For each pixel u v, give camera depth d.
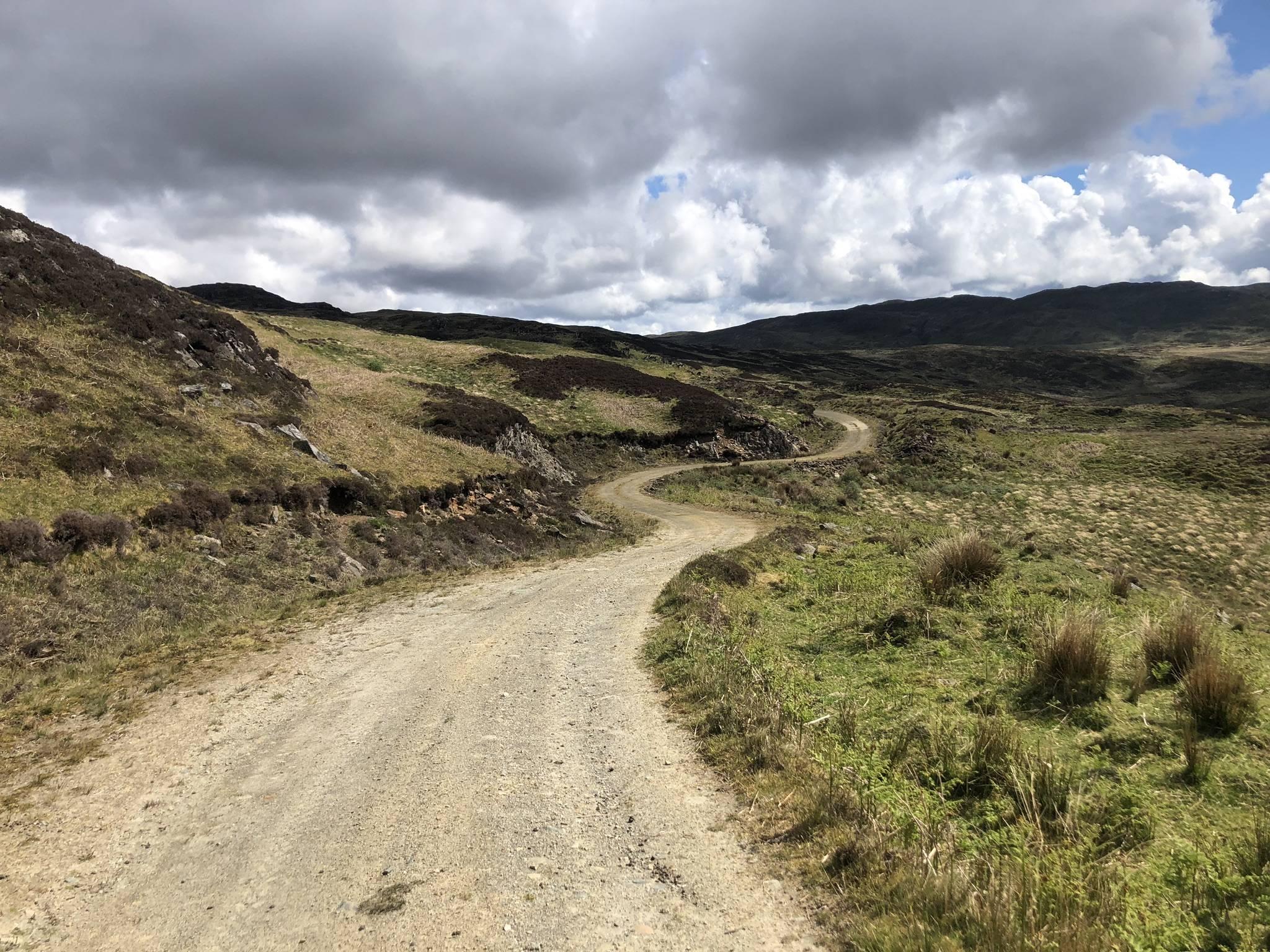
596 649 9.70
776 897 3.94
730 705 6.83
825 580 13.33
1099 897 3.59
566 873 4.30
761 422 67.06
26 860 4.84
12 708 7.98
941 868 3.94
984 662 8.09
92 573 12.58
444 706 7.62
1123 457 57.94
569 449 55.69
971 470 55.69
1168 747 5.52
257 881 4.43
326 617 12.29
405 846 4.72
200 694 8.34
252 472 19.80
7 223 29.22
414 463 27.94
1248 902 3.50
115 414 19.42
